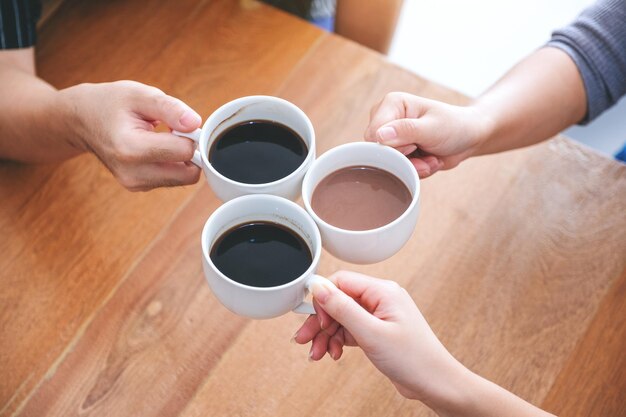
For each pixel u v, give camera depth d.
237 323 0.82
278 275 0.69
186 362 0.80
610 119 1.45
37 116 0.85
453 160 0.86
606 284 0.84
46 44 0.99
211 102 0.95
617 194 0.89
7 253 0.86
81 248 0.86
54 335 0.81
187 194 0.89
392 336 0.67
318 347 0.74
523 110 0.88
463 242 0.86
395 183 0.73
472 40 1.56
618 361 0.80
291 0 1.24
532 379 0.79
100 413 0.78
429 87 0.96
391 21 1.06
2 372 0.80
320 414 0.78
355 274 0.70
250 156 0.74
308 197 0.70
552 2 1.56
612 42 0.89
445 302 0.83
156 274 0.85
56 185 0.90
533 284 0.84
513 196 0.89
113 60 0.98
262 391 0.79
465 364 0.80
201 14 1.01
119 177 0.81
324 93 0.95
